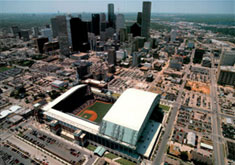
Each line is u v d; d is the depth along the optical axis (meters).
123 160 165.38
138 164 159.00
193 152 167.50
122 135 163.62
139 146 173.00
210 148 176.50
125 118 175.00
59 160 164.50
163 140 189.00
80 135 181.00
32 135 198.50
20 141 189.50
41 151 175.75
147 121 199.88
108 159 166.25
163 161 162.50
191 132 197.12
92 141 184.00
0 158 167.12
